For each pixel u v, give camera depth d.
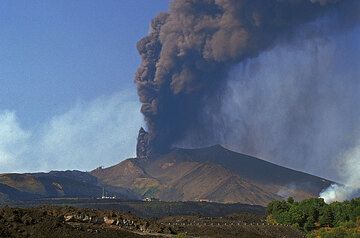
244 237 179.25
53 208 150.88
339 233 197.50
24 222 122.62
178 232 156.75
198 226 190.88
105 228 135.25
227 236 173.88
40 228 119.25
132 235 131.25
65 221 135.75
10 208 129.75
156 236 136.75
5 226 116.81
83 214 146.00
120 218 150.88
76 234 119.81
